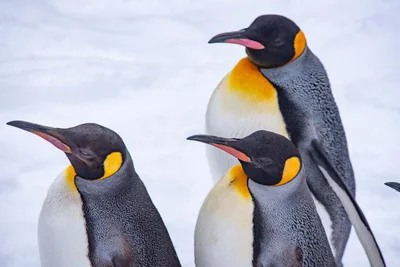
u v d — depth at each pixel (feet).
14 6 63.67
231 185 25.94
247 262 25.63
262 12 64.75
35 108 48.70
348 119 49.14
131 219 25.95
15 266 34.45
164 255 26.35
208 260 26.07
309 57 31.37
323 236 26.37
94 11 64.49
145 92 51.62
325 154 30.66
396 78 54.65
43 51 57.31
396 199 40.75
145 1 66.64
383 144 46.52
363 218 28.50
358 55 57.77
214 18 63.87
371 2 65.62
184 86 52.70
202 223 26.08
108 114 48.49
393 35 60.75
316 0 66.08
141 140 45.52
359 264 35.06
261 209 25.66
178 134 46.39
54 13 63.21
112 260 25.75
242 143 25.38
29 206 38.88
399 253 36.04
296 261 25.76
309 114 30.99
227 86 30.81
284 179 25.44
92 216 25.72
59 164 42.91
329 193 31.35
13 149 44.06
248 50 30.66
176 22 62.75
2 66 54.13
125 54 57.52
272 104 30.37
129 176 25.98
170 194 40.27
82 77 53.06
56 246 25.89
